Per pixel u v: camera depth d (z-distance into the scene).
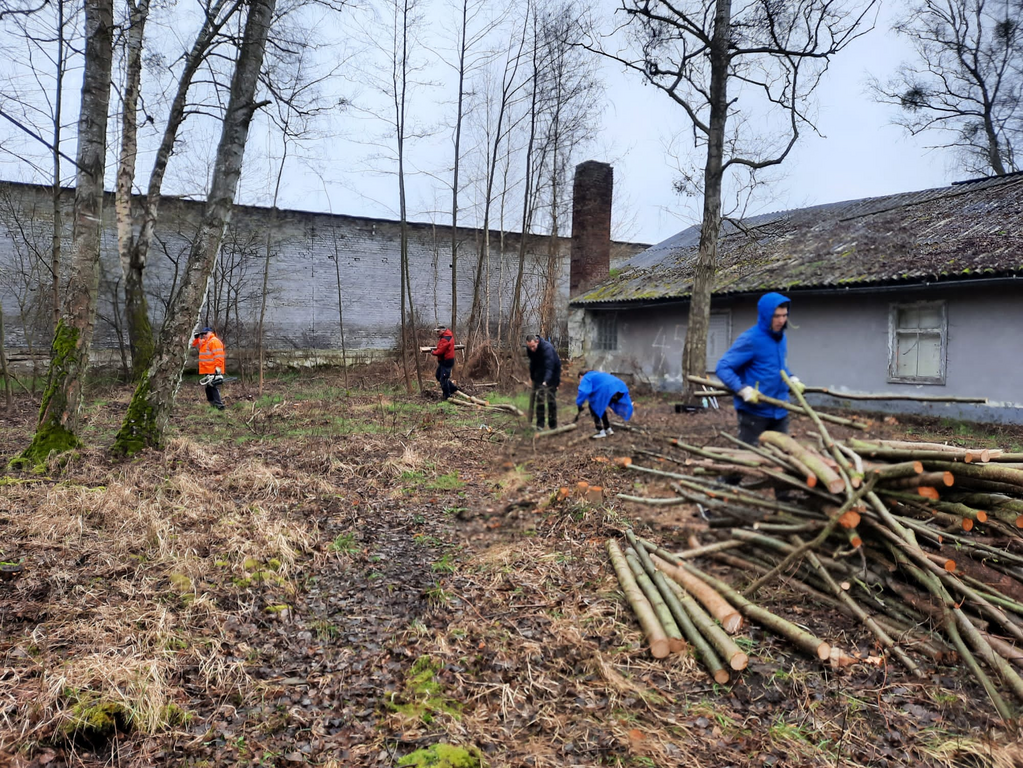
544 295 19.48
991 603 2.97
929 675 2.82
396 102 14.45
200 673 2.88
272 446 7.72
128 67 11.83
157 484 5.48
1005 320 9.34
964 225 10.98
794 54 8.42
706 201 8.99
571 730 2.53
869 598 3.22
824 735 2.49
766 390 4.38
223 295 18.89
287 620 3.43
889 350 10.71
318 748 2.42
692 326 9.01
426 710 2.66
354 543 4.56
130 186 12.47
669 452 5.37
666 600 3.28
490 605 3.58
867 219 12.98
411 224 21.92
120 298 16.59
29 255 15.13
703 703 2.69
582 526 4.56
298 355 19.89
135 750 2.40
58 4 6.01
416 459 6.94
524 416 9.48
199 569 3.84
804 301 11.97
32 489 5.23
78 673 2.68
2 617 3.17
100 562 3.90
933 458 3.14
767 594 3.42
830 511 3.28
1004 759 2.28
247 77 6.98
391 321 21.67
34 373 12.74
